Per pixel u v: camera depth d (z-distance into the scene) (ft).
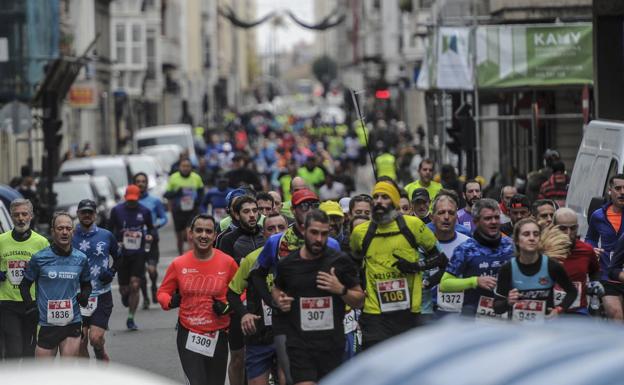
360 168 454.81
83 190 233.76
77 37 433.48
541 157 253.85
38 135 376.27
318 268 76.28
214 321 85.97
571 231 86.63
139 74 588.50
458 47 211.00
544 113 248.93
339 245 85.71
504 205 121.39
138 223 139.33
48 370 29.35
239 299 83.35
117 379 28.94
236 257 93.04
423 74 236.63
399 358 29.17
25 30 286.66
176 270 86.02
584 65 205.16
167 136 407.03
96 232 109.40
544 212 98.84
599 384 26.37
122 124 539.70
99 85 492.54
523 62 205.67
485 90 209.77
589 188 119.65
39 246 101.50
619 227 104.17
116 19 581.12
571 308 86.53
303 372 76.64
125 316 149.69
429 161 147.74
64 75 304.30
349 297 76.28
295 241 80.84
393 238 82.89
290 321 76.95
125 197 139.13
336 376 29.84
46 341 96.27
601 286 87.71
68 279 95.91
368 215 99.66
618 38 177.68
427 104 254.68
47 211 215.31
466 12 281.54
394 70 624.59
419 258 83.97
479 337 29.78
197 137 454.81
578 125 252.01
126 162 291.99
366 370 29.27
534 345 28.60
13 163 351.87
